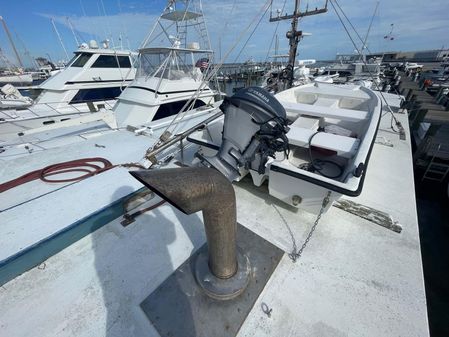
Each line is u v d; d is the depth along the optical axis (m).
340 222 1.74
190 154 2.74
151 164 2.30
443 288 3.03
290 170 1.44
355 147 1.67
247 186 2.19
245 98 1.20
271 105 1.23
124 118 5.03
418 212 4.50
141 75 5.45
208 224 0.99
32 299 1.24
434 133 5.07
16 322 1.14
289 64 4.79
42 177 2.18
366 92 3.01
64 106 5.82
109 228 1.71
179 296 1.20
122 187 1.92
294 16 4.52
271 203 1.97
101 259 1.47
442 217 4.35
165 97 4.95
